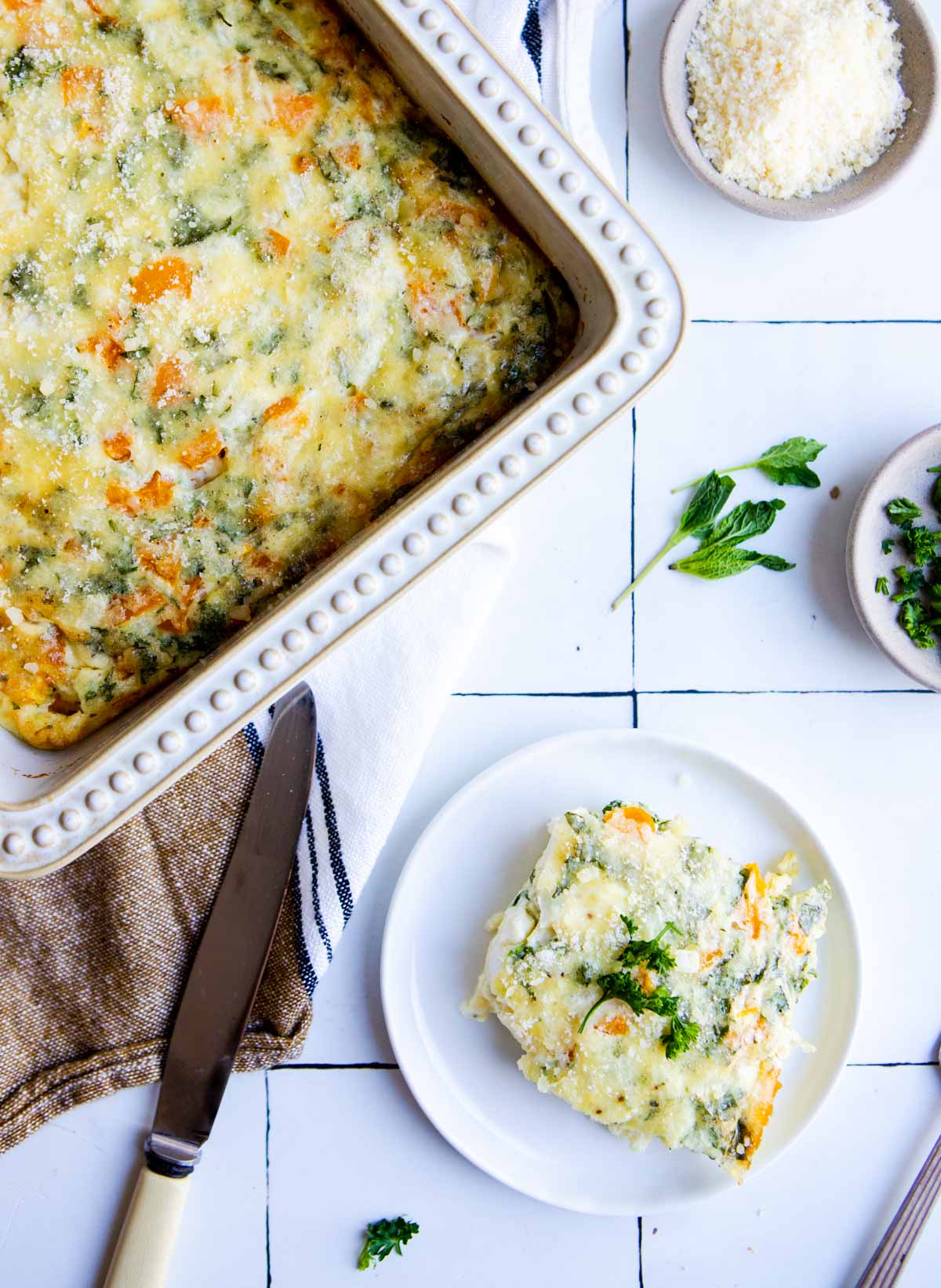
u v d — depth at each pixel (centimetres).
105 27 50
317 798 58
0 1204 58
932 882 61
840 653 61
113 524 50
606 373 49
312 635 49
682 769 59
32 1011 57
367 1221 59
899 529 59
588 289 50
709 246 60
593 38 59
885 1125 61
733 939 57
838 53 57
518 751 59
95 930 58
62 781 49
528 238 51
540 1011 56
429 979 59
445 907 59
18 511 50
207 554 51
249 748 57
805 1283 60
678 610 60
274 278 50
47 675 51
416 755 58
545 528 60
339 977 59
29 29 49
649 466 60
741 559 60
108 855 57
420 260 51
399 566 49
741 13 57
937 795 61
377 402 51
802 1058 59
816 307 60
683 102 58
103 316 50
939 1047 61
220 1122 59
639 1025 56
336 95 51
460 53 49
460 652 58
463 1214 59
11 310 49
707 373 60
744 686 60
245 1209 59
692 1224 60
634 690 60
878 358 60
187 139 50
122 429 50
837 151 58
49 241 49
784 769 60
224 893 57
